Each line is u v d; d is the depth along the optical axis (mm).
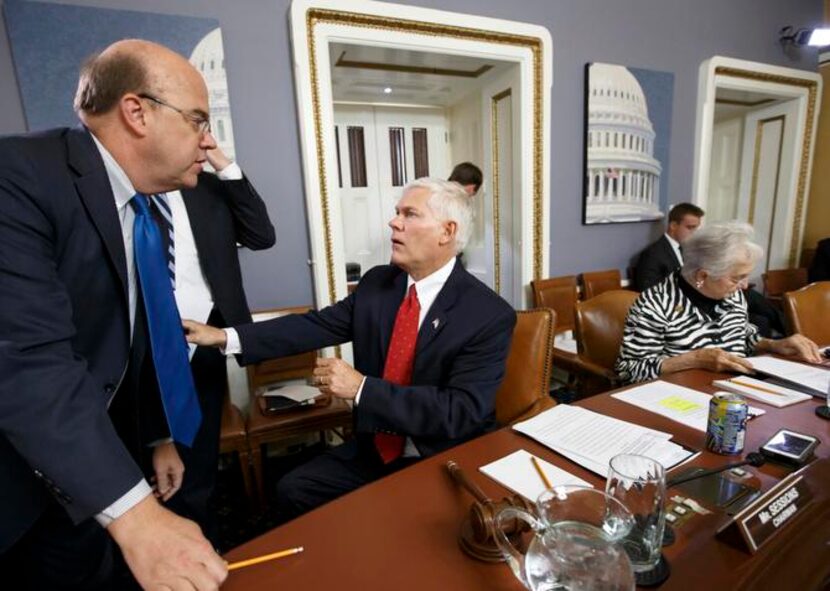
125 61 756
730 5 3461
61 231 759
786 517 662
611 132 3090
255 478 1850
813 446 887
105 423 655
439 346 1167
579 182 3100
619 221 3273
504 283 3213
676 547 638
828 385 1149
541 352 1365
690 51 3355
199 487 1405
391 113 3680
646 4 3098
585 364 1912
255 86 2086
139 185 875
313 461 1326
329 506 756
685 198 3613
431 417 1034
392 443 1219
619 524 616
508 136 2959
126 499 623
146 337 989
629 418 1062
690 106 3461
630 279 3484
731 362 1315
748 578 573
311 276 2342
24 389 602
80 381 658
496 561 620
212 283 1326
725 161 4684
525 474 832
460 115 3627
